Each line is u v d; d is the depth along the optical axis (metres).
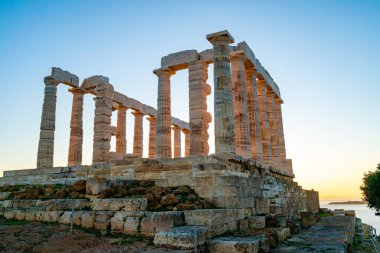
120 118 32.59
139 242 10.03
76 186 15.05
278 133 31.28
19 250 9.18
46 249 9.24
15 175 24.77
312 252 10.48
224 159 16.47
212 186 13.16
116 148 32.12
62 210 13.71
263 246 10.07
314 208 34.81
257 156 22.83
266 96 27.56
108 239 10.60
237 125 21.59
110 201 12.48
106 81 28.95
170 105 25.45
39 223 13.29
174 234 9.32
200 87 24.05
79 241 10.16
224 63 19.56
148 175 17.17
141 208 11.70
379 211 43.53
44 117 26.98
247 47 22.80
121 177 17.97
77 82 29.67
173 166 16.69
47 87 27.55
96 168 20.62
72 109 29.58
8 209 15.42
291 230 15.08
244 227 13.13
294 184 25.64
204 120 24.12
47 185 18.72
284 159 30.36
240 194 13.86
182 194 13.02
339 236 13.96
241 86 21.94
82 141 29.44
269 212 17.61
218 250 9.42
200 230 9.62
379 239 23.78
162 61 25.72
